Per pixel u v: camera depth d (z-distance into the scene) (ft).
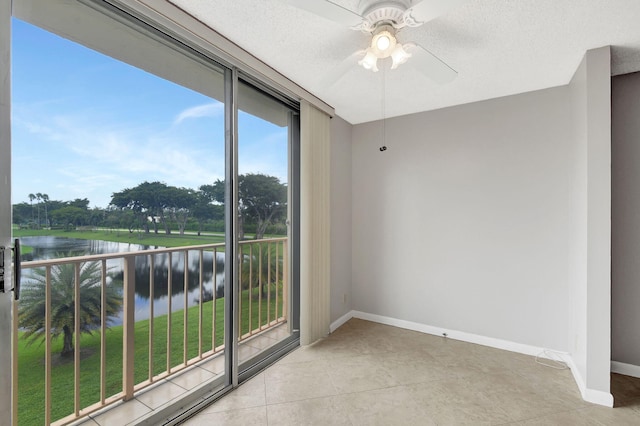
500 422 5.34
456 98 8.63
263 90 7.35
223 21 5.20
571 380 6.72
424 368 7.25
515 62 6.57
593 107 5.98
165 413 5.36
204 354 7.26
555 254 7.76
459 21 5.12
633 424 5.28
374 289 10.59
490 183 8.64
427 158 9.63
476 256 8.83
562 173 7.68
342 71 5.56
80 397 5.24
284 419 5.40
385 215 10.39
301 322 8.33
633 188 6.96
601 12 4.86
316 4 3.89
